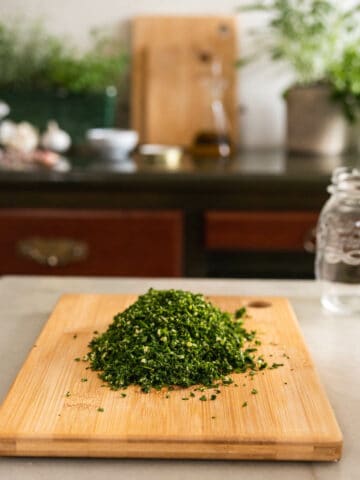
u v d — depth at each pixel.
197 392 0.51
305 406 0.49
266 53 1.54
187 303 0.61
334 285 0.70
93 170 1.23
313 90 1.41
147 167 1.28
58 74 1.45
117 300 0.72
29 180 1.23
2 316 0.70
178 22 1.53
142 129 1.55
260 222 1.23
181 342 0.56
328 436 0.45
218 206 1.24
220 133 1.48
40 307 0.73
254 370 0.55
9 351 0.61
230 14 1.53
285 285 0.80
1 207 1.25
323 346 0.63
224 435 0.45
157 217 1.23
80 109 1.46
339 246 0.68
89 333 0.63
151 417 0.48
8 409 0.48
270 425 0.46
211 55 1.53
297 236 1.23
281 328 0.64
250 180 1.22
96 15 1.54
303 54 1.47
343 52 1.44
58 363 0.56
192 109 1.53
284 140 1.57
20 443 0.45
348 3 1.51
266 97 1.56
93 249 1.25
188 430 0.46
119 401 0.50
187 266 1.26
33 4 1.54
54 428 0.46
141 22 1.53
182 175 1.22
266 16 1.53
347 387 0.55
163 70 1.53
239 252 1.27
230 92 1.54
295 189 1.23
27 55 1.53
